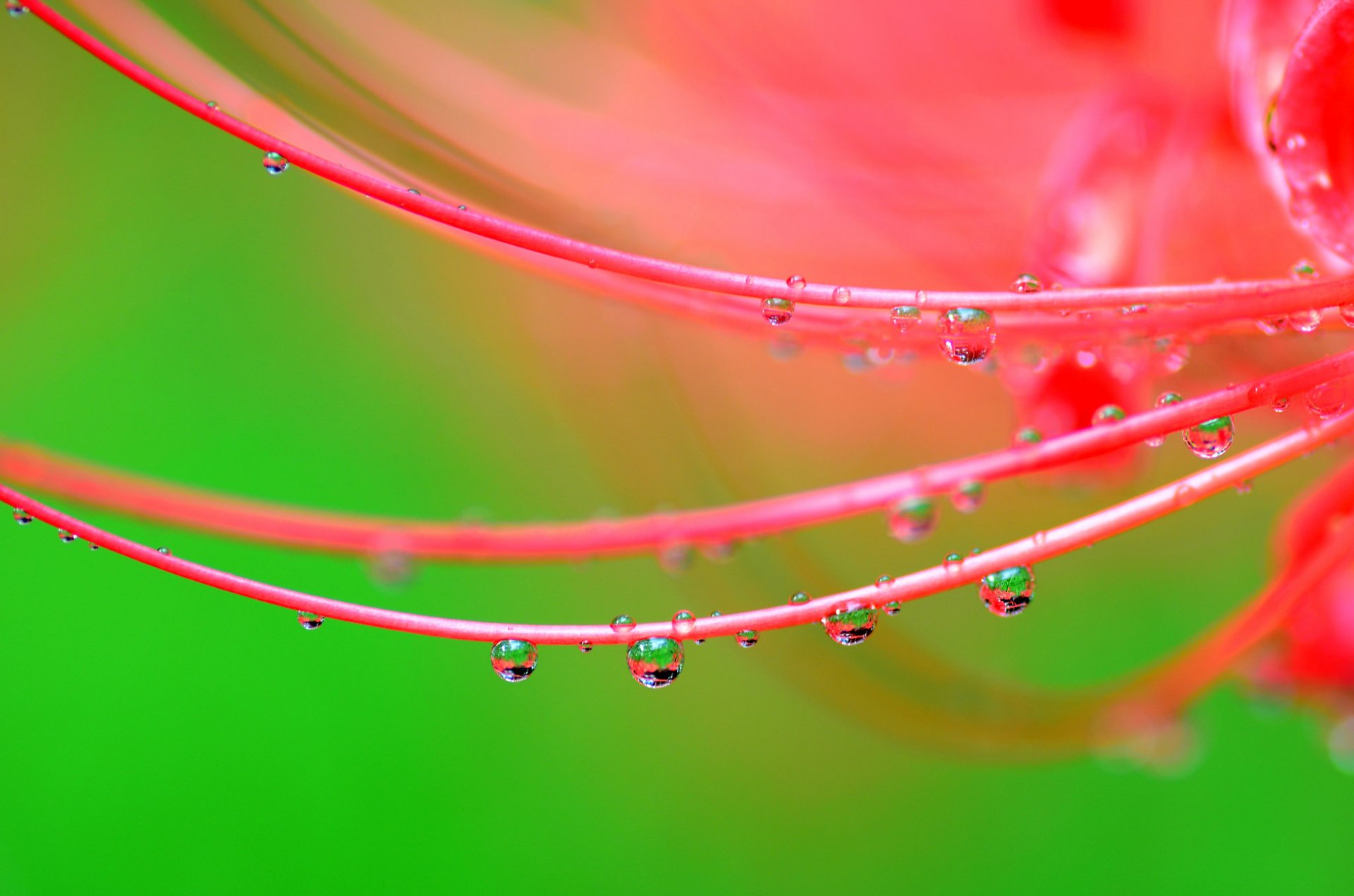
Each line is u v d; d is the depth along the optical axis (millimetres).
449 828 320
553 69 249
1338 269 211
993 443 271
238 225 323
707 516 215
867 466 272
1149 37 228
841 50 241
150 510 219
